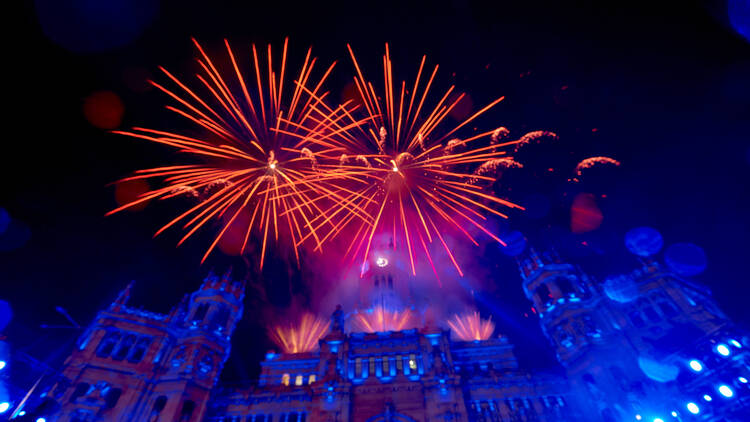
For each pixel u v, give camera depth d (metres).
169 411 43.31
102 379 44.25
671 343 43.38
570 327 48.28
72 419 40.06
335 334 52.59
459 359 55.06
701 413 38.16
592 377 44.75
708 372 39.53
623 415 40.44
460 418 42.72
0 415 36.16
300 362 56.44
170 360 48.56
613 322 47.59
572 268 54.53
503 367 53.84
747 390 36.78
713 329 41.59
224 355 51.78
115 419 41.97
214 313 54.00
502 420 44.16
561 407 44.62
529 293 55.75
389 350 50.62
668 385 40.88
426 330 52.78
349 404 44.66
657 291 47.34
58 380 41.59
